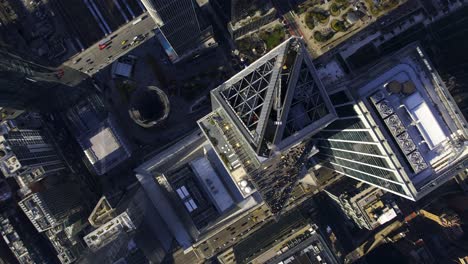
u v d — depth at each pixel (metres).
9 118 165.75
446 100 117.44
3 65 129.25
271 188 135.00
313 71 113.62
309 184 168.88
